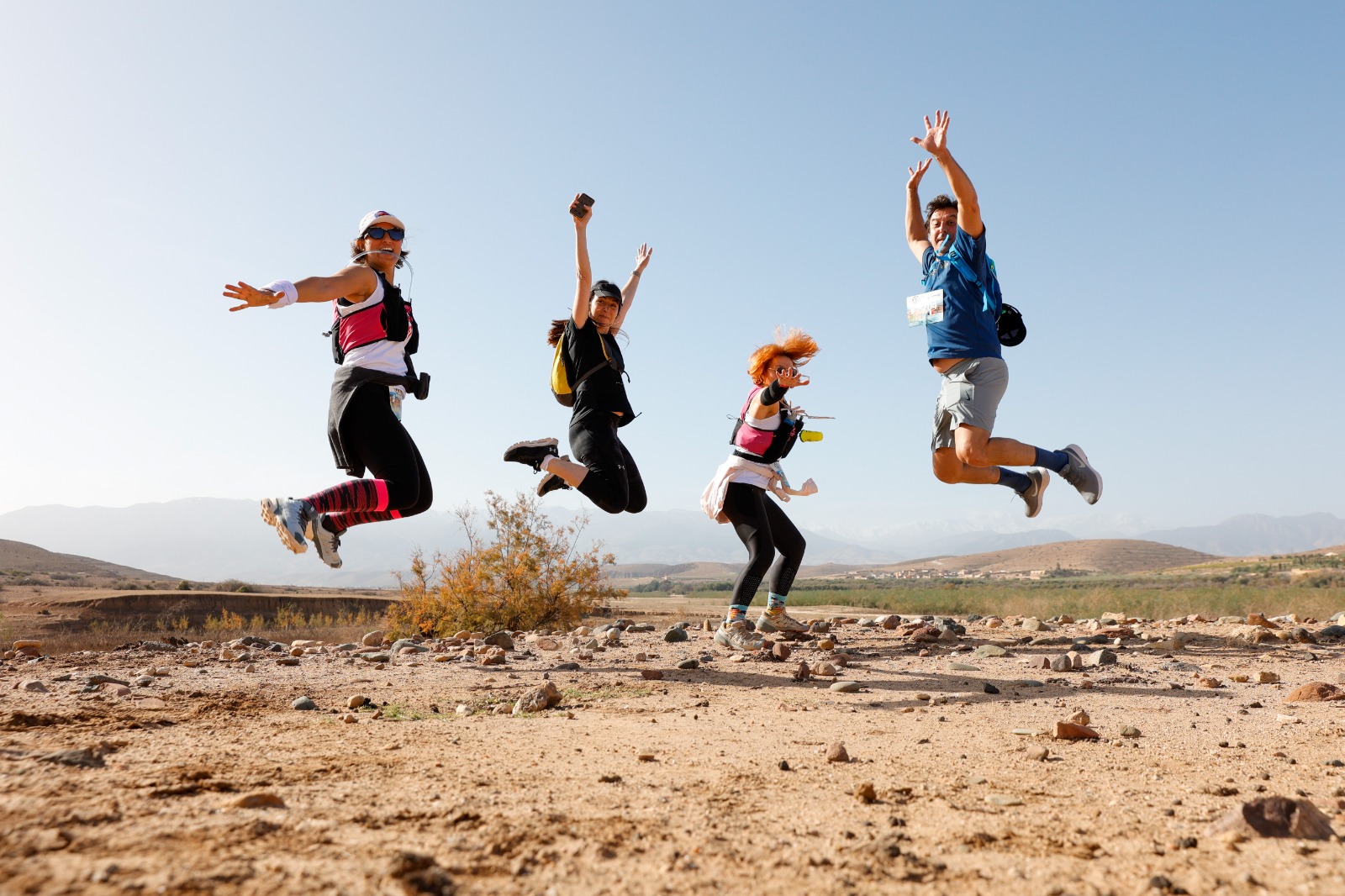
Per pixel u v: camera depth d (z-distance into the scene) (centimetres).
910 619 1047
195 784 233
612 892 163
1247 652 700
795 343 693
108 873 150
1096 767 304
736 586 749
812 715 437
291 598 2959
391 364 458
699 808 237
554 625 1307
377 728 385
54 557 13138
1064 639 801
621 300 668
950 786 271
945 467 590
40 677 559
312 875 158
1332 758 317
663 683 560
